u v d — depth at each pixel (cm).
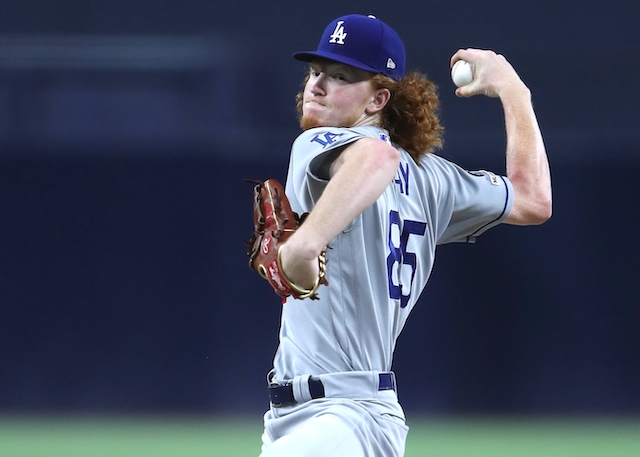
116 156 4419
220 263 4366
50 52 4584
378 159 935
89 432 3800
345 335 1124
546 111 4512
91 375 4278
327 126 1173
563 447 3481
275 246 956
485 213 1256
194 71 4591
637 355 4306
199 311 4334
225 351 4319
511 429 4000
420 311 4291
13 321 4303
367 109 1188
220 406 4272
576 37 4791
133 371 4288
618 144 4438
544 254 4341
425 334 4288
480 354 4284
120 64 4594
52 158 4412
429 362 4275
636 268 4356
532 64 4559
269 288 4356
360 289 1124
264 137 4500
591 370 4294
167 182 4419
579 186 4438
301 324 1146
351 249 1123
